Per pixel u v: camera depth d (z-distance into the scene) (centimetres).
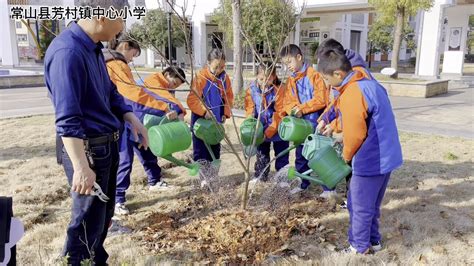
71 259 250
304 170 436
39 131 757
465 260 303
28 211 396
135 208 409
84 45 226
